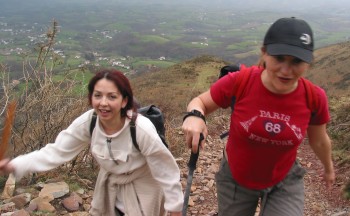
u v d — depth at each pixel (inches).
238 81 90.0
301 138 89.2
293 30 80.8
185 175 205.8
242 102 89.9
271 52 80.7
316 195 196.2
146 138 96.7
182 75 1294.3
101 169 107.9
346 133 272.5
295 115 87.4
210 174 208.5
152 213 106.3
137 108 100.4
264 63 87.4
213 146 259.9
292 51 79.4
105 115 96.3
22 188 165.3
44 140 181.3
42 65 184.1
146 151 98.0
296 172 100.3
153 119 101.1
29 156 101.9
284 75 82.0
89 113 101.8
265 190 98.7
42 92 181.6
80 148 105.8
